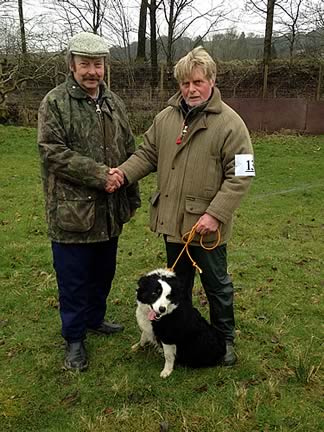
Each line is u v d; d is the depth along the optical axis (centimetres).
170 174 335
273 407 315
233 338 371
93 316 402
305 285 516
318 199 909
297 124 1602
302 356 371
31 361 371
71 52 317
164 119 344
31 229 701
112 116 347
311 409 315
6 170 1107
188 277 364
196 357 347
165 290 321
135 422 301
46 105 324
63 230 339
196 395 328
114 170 337
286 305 468
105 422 301
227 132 316
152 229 356
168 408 315
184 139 324
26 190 937
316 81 1889
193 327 339
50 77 1688
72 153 323
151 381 343
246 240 671
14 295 481
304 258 598
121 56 2239
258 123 1611
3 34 1700
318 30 2148
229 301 358
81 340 366
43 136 324
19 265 561
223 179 328
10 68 1675
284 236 699
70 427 299
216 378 346
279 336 410
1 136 1459
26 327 423
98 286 393
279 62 1962
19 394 329
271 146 1409
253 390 332
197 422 301
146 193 962
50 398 326
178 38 2322
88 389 336
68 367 357
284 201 894
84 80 325
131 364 365
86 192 336
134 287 503
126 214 370
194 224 330
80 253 349
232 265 564
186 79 316
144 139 364
